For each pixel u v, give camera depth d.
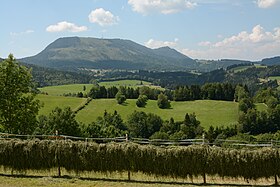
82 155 20.09
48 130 48.12
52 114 50.25
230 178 19.52
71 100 120.06
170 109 124.31
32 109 35.34
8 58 34.72
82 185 17.97
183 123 103.50
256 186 18.72
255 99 123.31
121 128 101.69
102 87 140.75
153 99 140.88
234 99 131.38
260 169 19.16
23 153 20.22
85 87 181.75
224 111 119.50
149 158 19.78
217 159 19.38
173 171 19.62
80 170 20.11
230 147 20.58
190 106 126.50
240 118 98.12
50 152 20.19
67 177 19.83
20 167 20.22
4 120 34.19
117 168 19.94
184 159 19.56
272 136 82.25
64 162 20.14
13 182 18.23
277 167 19.06
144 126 102.31
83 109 113.88
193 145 19.92
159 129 103.75
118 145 20.17
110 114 105.19
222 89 134.25
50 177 19.61
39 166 20.20
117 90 141.25
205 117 115.25
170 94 143.12
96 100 125.75
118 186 18.02
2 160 20.28
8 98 34.19
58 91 168.00
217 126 100.56
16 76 34.81
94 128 63.59
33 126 35.53
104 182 18.83
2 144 20.36
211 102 129.00
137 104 125.44
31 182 18.31
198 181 19.78
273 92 121.44
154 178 19.89
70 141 20.52
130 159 19.88
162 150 19.83
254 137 86.00
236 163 19.28
